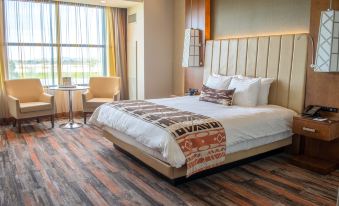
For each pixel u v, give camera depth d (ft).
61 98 20.27
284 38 13.32
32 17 18.48
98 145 14.25
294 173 11.09
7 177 10.43
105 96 19.92
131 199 8.96
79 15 20.15
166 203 8.74
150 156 10.44
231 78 14.84
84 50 20.66
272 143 12.23
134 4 20.10
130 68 21.99
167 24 20.70
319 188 9.82
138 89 21.17
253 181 10.34
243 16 15.48
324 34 10.71
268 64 14.07
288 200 8.97
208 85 15.49
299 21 13.01
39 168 11.28
